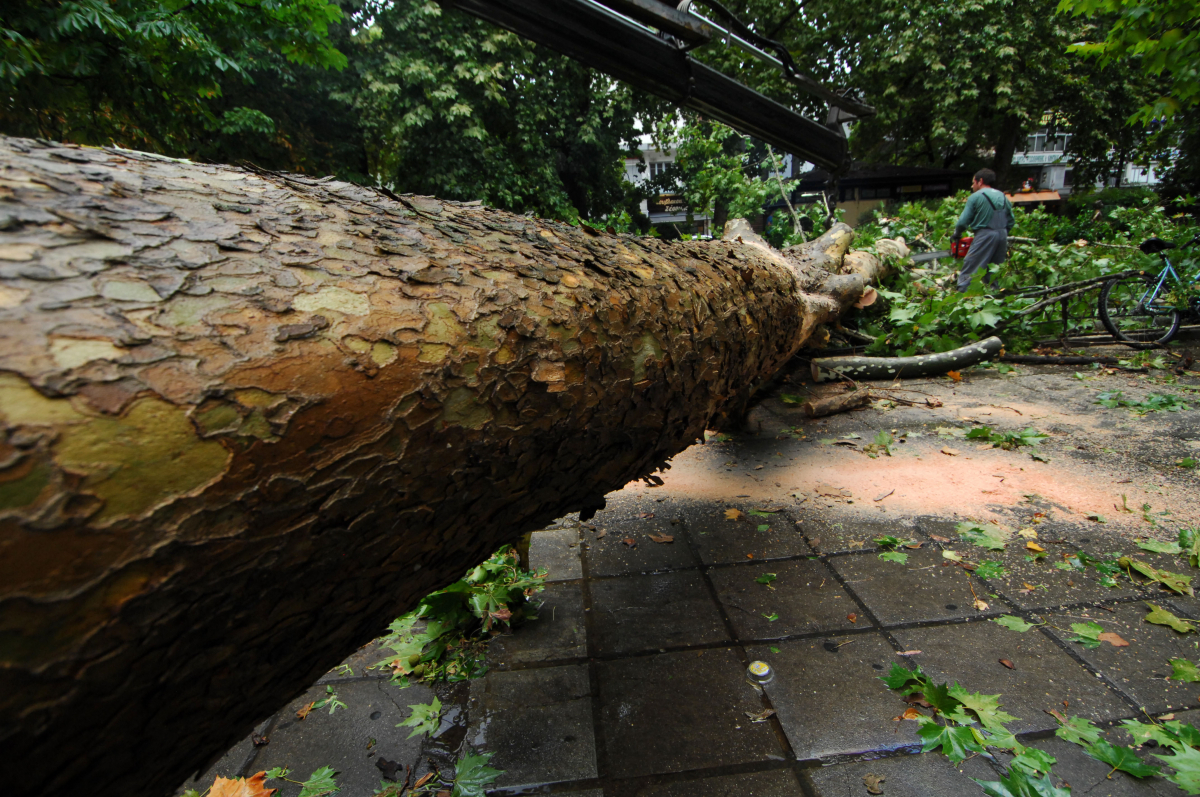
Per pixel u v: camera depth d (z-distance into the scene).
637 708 1.57
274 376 0.68
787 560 2.26
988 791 1.27
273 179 1.01
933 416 3.81
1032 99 16.94
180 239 0.72
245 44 7.03
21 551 0.51
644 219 19.39
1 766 0.56
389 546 0.88
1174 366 4.65
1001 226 6.06
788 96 16.62
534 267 1.13
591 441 1.22
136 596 0.58
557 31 2.19
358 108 12.47
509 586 1.93
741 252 2.59
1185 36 4.26
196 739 0.81
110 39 5.30
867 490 2.81
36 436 0.51
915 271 6.39
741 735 1.47
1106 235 9.26
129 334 0.59
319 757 1.46
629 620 1.95
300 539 0.73
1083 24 16.25
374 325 0.79
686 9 2.26
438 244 1.03
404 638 1.88
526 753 1.45
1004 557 2.20
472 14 2.10
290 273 0.78
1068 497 2.62
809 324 3.30
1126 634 1.77
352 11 12.37
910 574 2.12
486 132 12.88
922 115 19.08
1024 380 4.52
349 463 0.75
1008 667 1.65
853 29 17.61
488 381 0.92
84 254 0.63
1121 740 1.41
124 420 0.56
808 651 1.76
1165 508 2.48
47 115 5.71
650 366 1.34
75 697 0.57
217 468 0.62
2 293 0.55
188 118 7.41
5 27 4.61
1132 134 19.14
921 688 1.56
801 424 3.82
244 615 0.72
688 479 3.05
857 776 1.34
